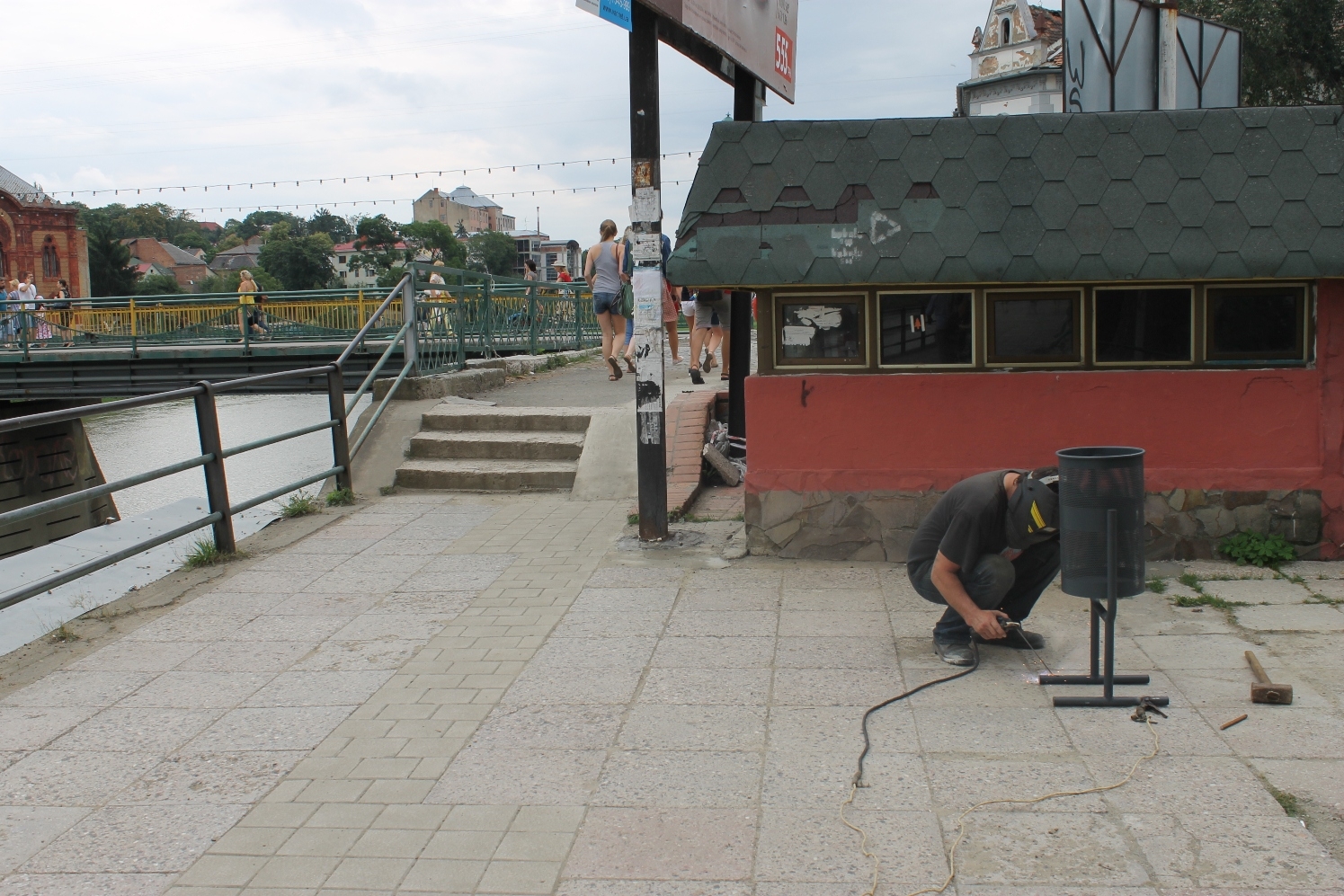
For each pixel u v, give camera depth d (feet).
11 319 62.64
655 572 20.88
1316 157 18.88
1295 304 19.61
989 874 9.93
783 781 12.05
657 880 10.11
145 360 59.93
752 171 20.03
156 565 24.18
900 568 20.57
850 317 20.71
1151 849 10.25
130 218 503.20
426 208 548.72
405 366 35.53
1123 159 19.29
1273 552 19.60
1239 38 32.32
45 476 63.41
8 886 10.45
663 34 22.41
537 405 35.19
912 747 12.78
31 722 14.76
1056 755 12.38
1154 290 19.81
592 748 13.15
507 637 17.52
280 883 10.35
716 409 31.78
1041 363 20.24
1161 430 19.92
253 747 13.61
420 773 12.64
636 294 22.49
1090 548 13.61
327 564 22.62
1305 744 12.41
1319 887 9.52
